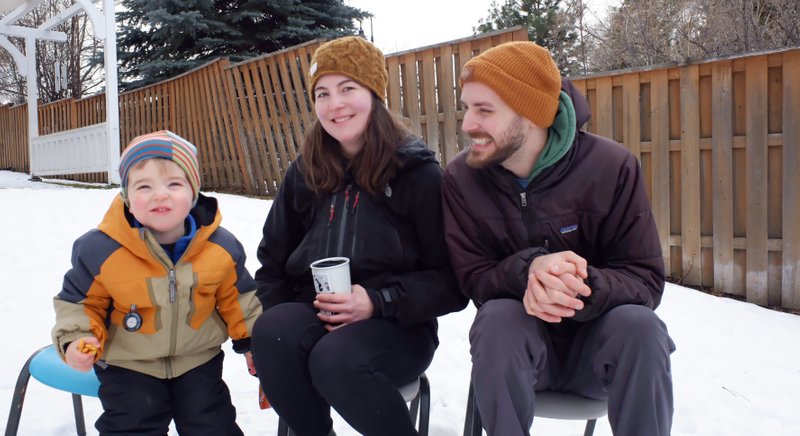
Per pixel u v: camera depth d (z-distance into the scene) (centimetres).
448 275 195
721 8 909
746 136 443
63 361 177
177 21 937
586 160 180
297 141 689
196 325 187
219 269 190
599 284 162
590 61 1434
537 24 1700
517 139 175
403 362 177
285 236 209
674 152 479
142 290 178
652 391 146
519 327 158
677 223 482
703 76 461
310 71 198
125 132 972
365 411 164
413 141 200
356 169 196
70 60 1788
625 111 492
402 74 600
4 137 1309
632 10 1069
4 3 1003
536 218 181
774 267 444
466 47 550
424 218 195
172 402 188
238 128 752
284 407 171
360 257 192
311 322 181
